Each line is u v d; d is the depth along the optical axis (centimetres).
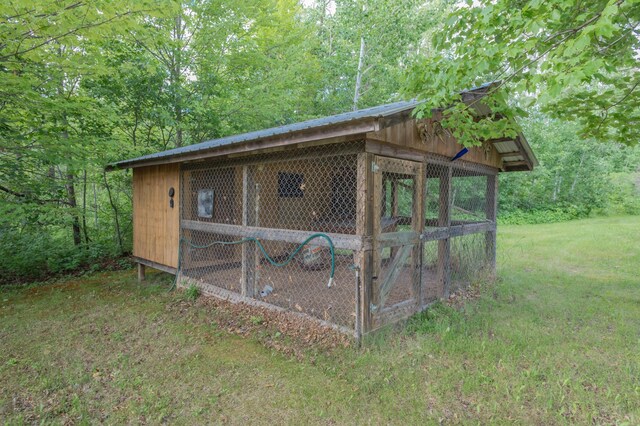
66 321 427
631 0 229
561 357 318
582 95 402
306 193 629
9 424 236
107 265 768
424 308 429
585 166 1645
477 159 539
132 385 283
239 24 967
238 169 597
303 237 385
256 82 1073
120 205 907
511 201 1652
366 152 331
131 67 771
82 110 614
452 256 509
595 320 412
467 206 580
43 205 667
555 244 961
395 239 375
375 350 327
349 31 1188
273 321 405
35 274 671
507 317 421
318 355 327
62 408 254
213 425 235
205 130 993
